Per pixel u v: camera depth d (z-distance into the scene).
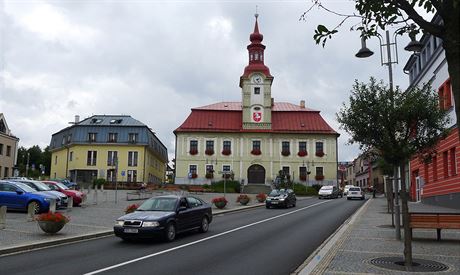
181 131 67.81
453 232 16.67
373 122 11.57
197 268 9.95
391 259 10.67
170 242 14.50
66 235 15.22
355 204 38.66
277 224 20.80
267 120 68.31
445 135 11.88
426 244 13.39
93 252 12.32
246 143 68.00
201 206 17.39
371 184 88.25
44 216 15.14
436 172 32.25
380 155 12.36
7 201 22.09
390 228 17.95
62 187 29.06
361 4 6.17
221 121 69.25
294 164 67.69
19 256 11.59
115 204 30.62
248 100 68.75
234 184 62.12
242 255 11.81
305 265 10.05
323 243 14.13
